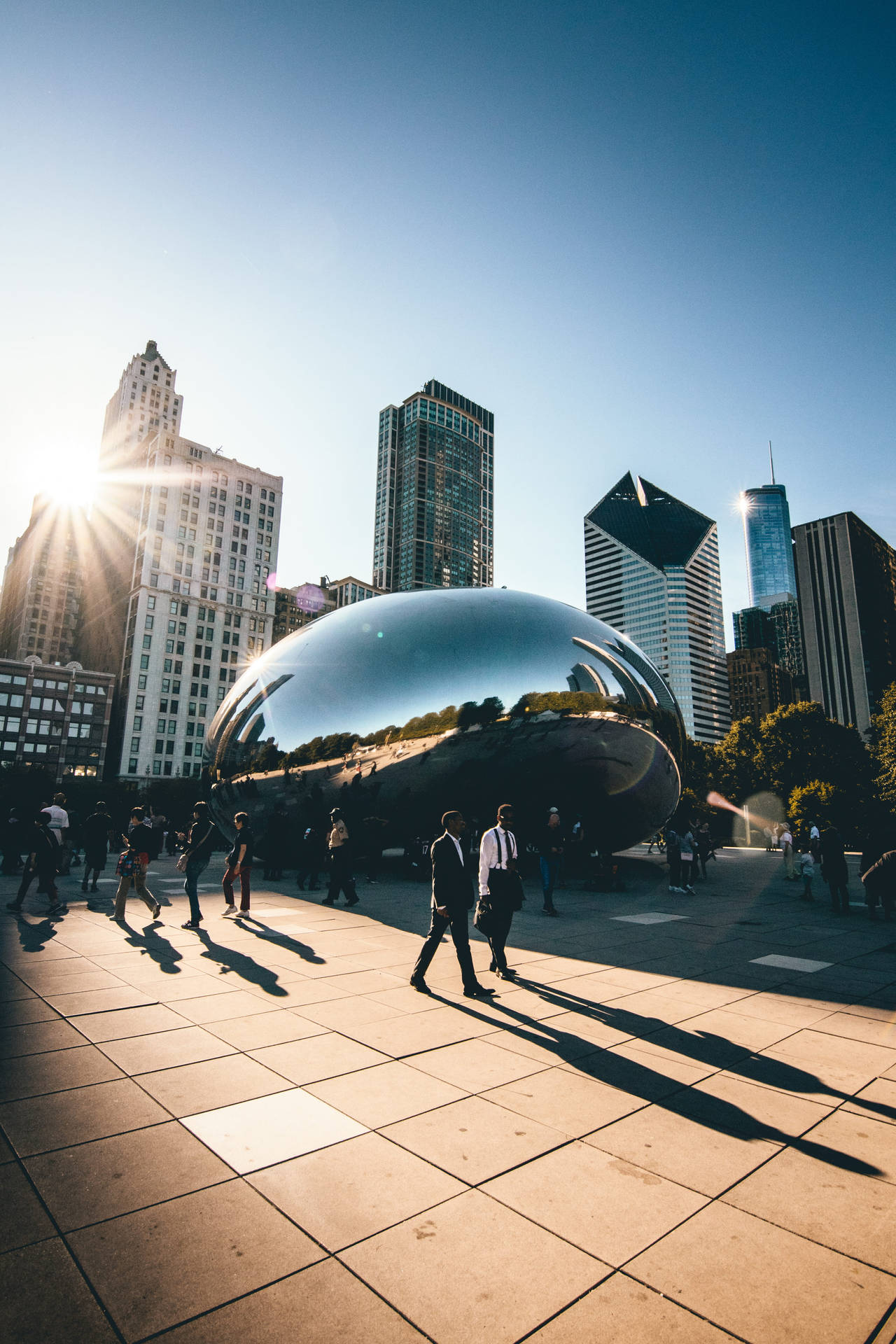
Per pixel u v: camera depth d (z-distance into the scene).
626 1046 4.98
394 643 15.05
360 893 13.34
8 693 91.00
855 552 163.75
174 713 97.56
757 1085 4.32
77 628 147.12
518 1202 2.97
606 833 16.83
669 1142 3.55
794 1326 2.26
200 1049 4.75
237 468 109.94
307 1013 5.62
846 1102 4.07
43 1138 3.43
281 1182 3.08
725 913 11.66
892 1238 2.75
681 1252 2.64
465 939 6.36
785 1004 6.13
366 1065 4.52
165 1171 3.16
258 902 11.83
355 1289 2.40
